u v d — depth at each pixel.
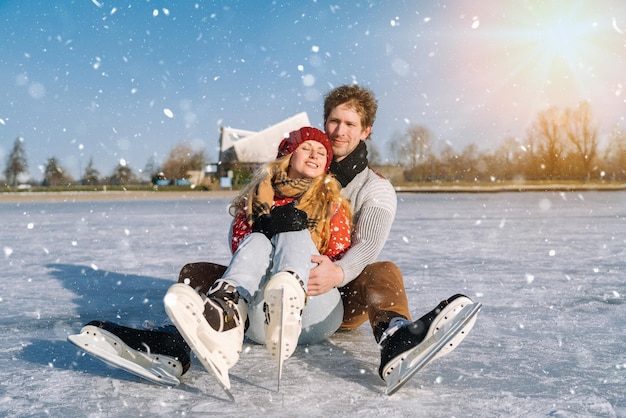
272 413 1.52
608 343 2.26
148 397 1.66
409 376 1.63
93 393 1.70
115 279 4.07
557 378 1.83
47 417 1.51
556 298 3.20
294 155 2.05
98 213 13.84
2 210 16.05
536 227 8.27
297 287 1.65
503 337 2.37
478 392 1.69
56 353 2.15
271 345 1.67
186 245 6.32
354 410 1.54
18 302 3.22
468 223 9.20
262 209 1.93
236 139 39.91
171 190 35.97
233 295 1.69
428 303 3.04
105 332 1.71
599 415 1.50
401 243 6.24
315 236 2.01
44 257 5.38
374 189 2.17
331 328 2.17
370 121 2.28
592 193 26.39
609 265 4.52
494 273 4.13
